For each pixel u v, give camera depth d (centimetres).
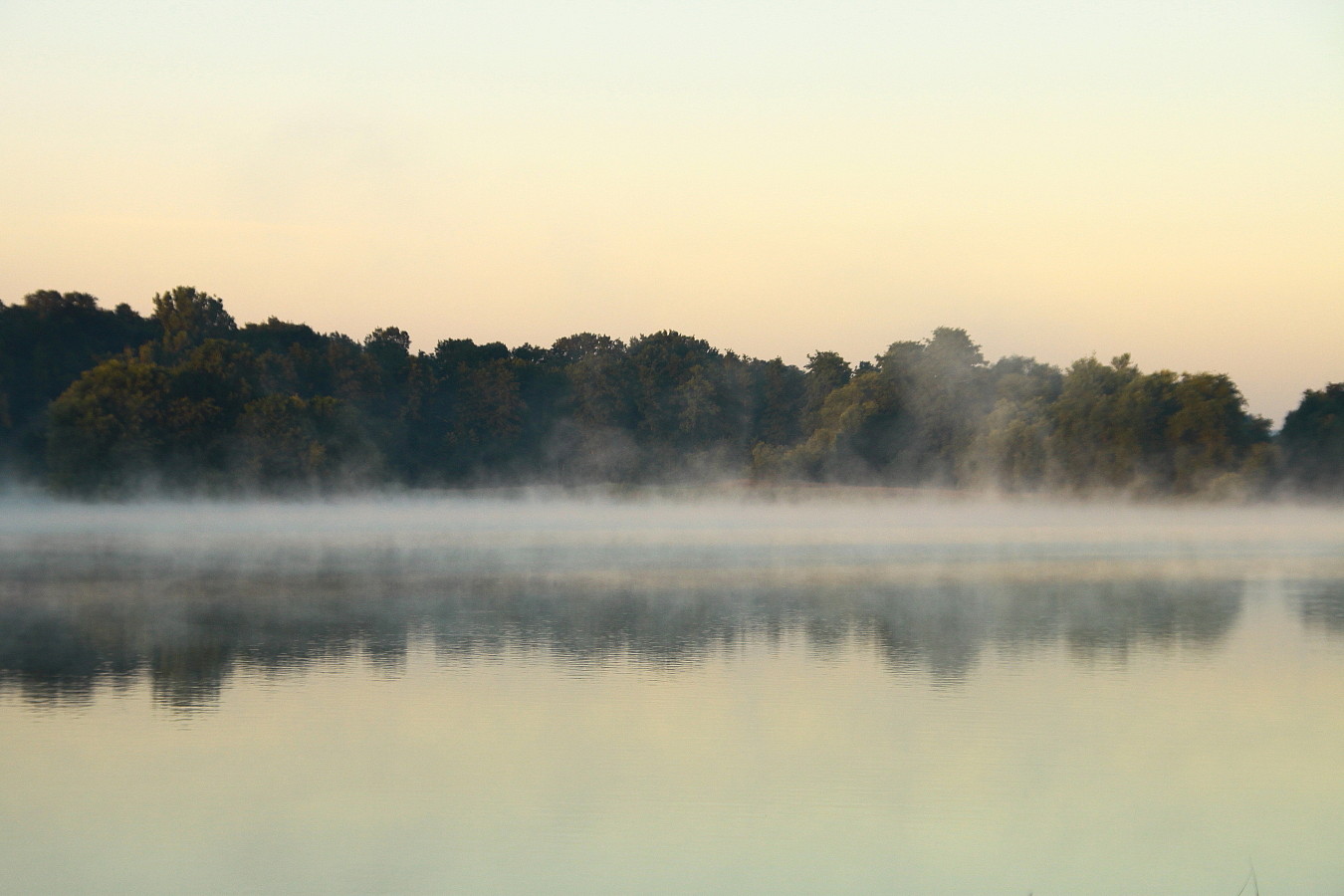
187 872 1366
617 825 1509
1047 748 1850
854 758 1792
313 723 2003
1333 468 10025
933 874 1369
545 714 2067
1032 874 1369
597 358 15312
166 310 13512
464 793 1631
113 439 9456
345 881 1341
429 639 2900
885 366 13038
